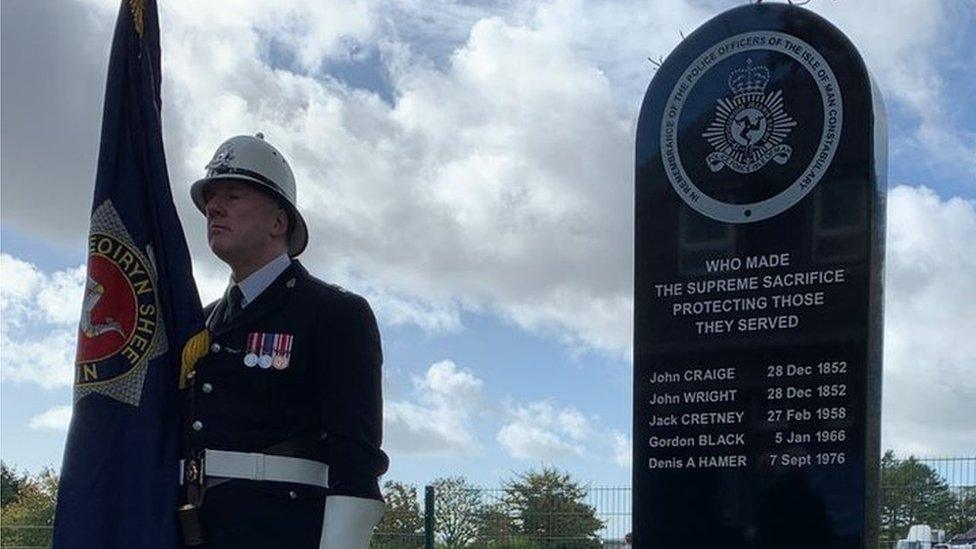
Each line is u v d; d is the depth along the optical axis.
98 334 3.52
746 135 4.72
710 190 4.77
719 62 4.81
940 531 9.63
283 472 3.40
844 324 4.47
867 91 4.53
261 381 3.46
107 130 3.65
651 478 4.74
